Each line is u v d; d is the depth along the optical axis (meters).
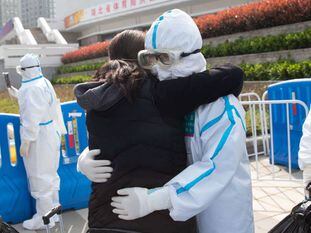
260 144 6.46
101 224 1.66
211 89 1.55
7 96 17.22
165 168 1.61
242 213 1.70
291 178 5.03
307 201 2.02
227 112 1.58
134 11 27.33
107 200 1.64
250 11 11.85
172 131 1.61
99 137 1.66
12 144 5.04
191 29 1.63
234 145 1.55
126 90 1.59
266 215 4.09
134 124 1.60
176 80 1.58
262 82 9.54
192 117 1.66
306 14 10.32
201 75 1.57
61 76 23.58
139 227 1.61
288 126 4.93
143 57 1.66
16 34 34.47
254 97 7.68
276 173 5.44
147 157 1.59
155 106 1.60
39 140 3.95
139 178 1.59
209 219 1.73
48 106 3.97
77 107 4.65
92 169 1.63
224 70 1.59
